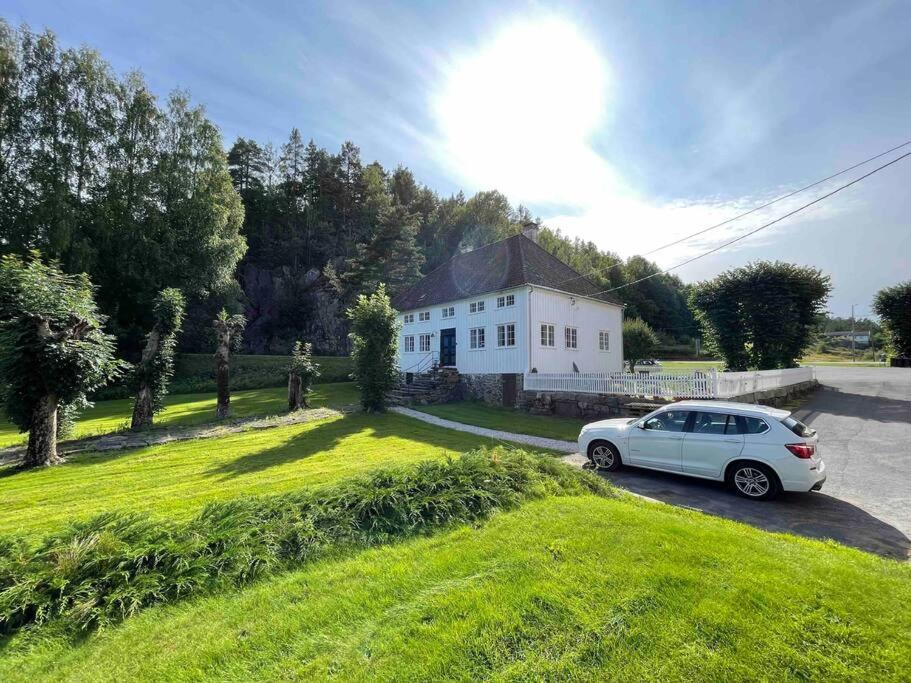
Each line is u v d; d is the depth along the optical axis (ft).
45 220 88.38
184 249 109.09
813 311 81.10
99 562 12.43
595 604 9.96
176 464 30.81
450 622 9.53
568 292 72.79
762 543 13.98
